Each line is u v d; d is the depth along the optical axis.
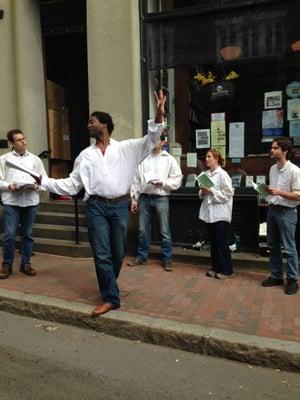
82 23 8.29
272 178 5.21
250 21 6.43
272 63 6.46
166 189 6.04
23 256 5.85
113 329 4.29
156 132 4.17
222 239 5.59
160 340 4.07
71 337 4.26
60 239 7.15
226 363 3.74
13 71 7.84
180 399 3.14
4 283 5.48
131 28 6.77
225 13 6.53
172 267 6.15
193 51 6.75
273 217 5.16
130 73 6.81
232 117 6.81
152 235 6.89
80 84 9.34
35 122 8.04
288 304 4.71
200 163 6.98
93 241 4.45
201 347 3.90
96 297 4.93
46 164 8.29
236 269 6.03
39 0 8.13
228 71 6.74
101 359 3.77
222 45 6.61
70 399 3.12
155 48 6.92
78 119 9.39
